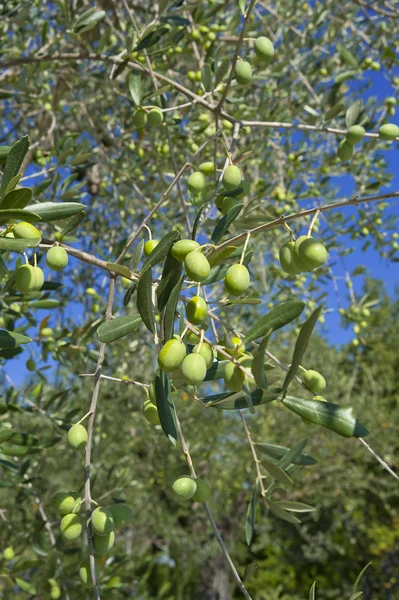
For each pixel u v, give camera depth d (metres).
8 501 3.88
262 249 3.95
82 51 2.41
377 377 13.36
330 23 4.08
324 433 9.16
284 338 7.45
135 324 1.20
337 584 15.32
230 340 1.51
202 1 2.88
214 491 8.31
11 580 2.59
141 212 4.06
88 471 1.26
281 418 9.06
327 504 9.91
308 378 1.33
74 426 1.37
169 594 10.98
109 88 3.65
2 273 1.97
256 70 2.94
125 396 4.58
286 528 13.71
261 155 3.90
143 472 6.68
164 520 8.29
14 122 4.32
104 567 2.97
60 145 2.59
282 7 3.86
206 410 6.77
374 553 13.80
